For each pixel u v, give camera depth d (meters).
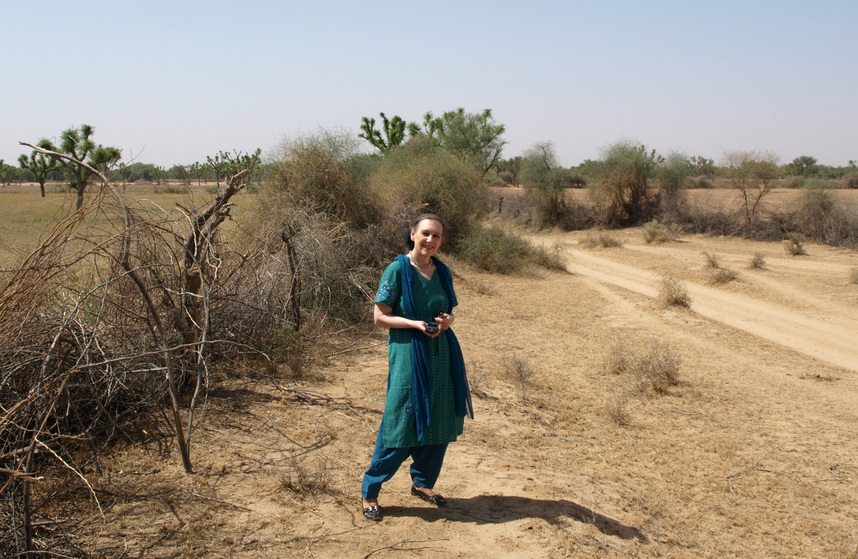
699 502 4.50
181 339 5.11
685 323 12.07
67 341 3.75
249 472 3.86
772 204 29.03
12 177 55.09
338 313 9.45
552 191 32.66
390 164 20.23
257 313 6.69
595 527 3.67
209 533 3.11
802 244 23.86
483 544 3.29
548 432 5.66
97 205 4.16
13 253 4.46
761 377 8.64
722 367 9.08
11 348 3.71
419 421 3.30
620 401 6.75
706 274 17.47
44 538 2.88
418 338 3.35
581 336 10.48
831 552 3.88
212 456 4.02
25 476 2.56
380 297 3.35
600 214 32.34
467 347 9.02
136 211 4.93
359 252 12.77
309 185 14.02
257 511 3.38
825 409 7.27
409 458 4.48
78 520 3.12
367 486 3.44
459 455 4.72
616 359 8.26
